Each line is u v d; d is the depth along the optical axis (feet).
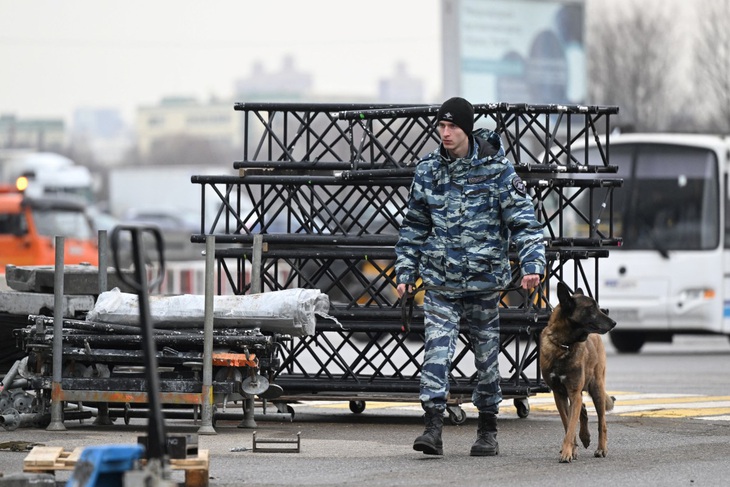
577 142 141.18
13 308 67.77
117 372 64.18
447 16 214.28
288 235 67.92
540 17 228.02
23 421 62.28
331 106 70.28
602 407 56.03
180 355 60.80
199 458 45.42
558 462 53.88
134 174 375.86
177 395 60.59
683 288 133.90
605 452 55.83
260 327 61.93
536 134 66.69
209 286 59.41
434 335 54.29
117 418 67.46
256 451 55.62
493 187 53.78
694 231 134.10
